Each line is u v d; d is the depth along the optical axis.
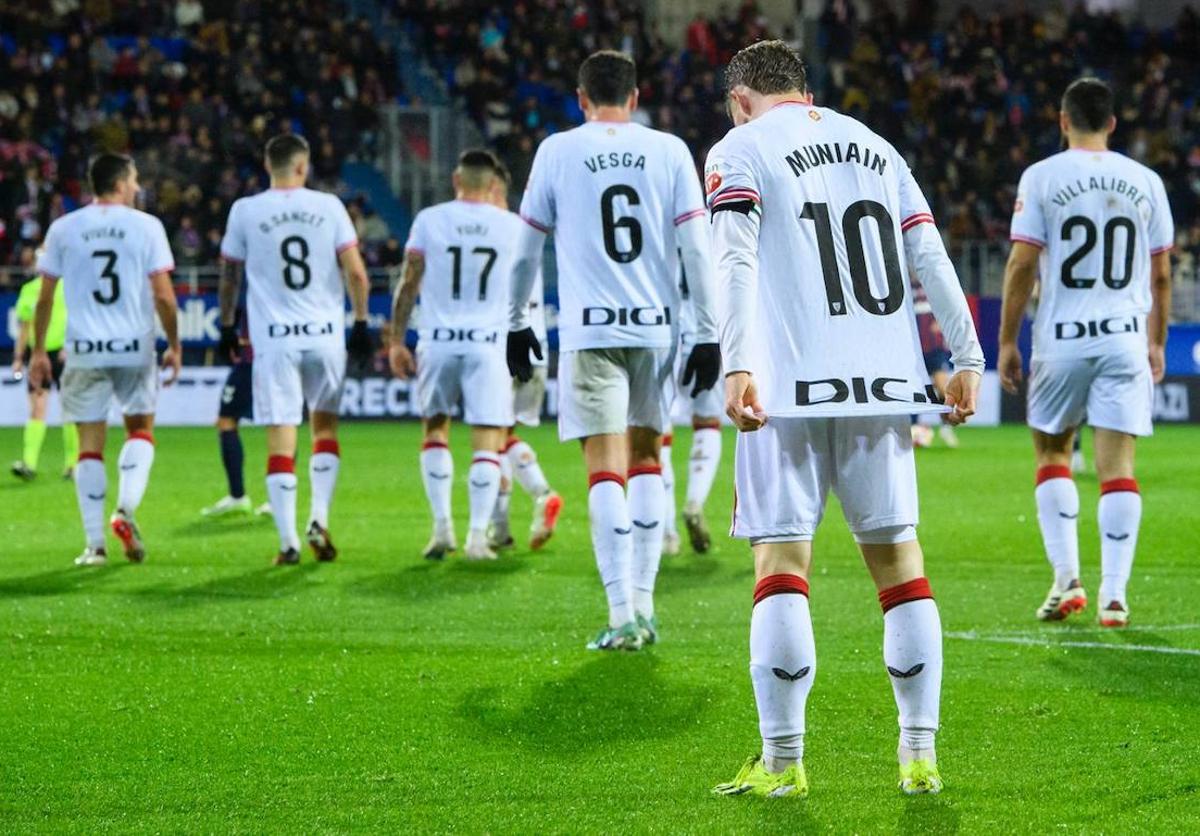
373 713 16.78
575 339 20.77
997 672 18.80
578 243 20.81
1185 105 101.62
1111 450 22.31
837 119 14.02
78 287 28.25
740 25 100.25
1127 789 13.70
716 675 18.73
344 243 28.66
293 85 89.94
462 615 23.34
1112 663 19.34
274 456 28.52
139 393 28.61
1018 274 22.39
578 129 21.17
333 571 27.88
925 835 12.45
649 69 96.94
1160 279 22.80
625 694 17.67
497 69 94.62
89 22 91.75
